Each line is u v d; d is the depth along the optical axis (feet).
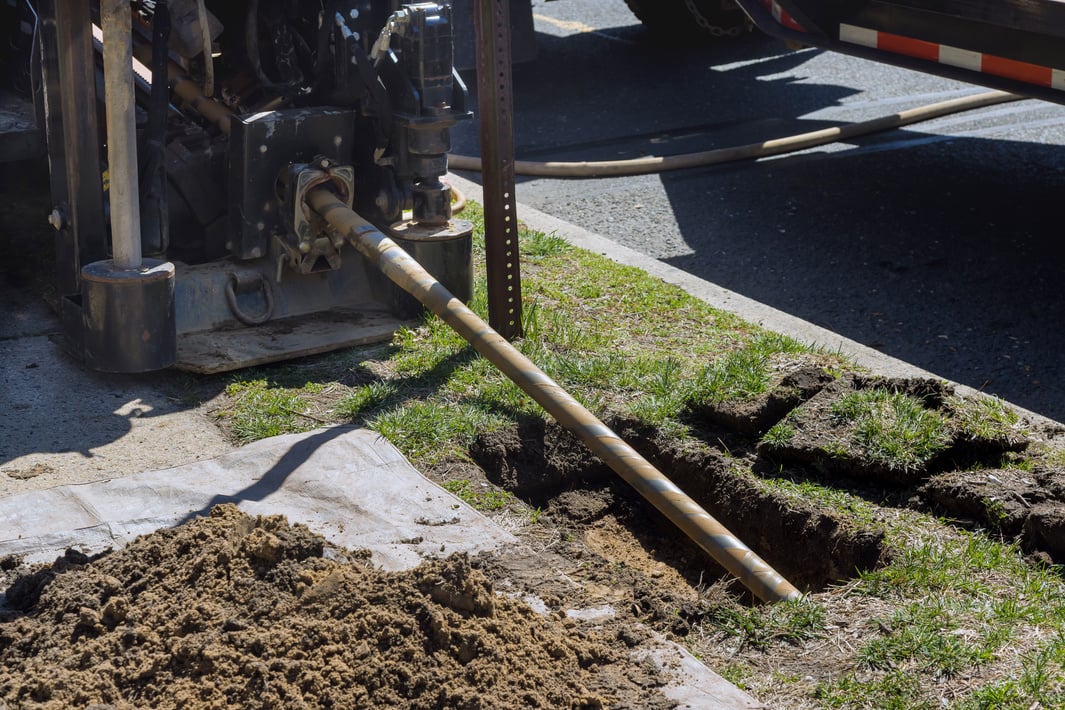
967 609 10.51
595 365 15.49
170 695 8.94
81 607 9.86
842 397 13.96
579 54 38.63
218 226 17.19
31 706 8.77
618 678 9.50
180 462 13.32
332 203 15.80
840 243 22.40
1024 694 9.21
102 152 18.13
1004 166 27.12
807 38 25.50
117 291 14.43
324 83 17.20
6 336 16.52
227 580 10.19
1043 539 11.68
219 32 17.15
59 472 13.00
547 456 13.98
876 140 29.40
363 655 9.22
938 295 19.92
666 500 11.50
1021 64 21.24
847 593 11.02
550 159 27.86
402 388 15.06
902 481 12.80
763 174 26.78
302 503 12.29
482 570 11.10
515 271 16.33
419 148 16.71
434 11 16.26
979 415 13.92
